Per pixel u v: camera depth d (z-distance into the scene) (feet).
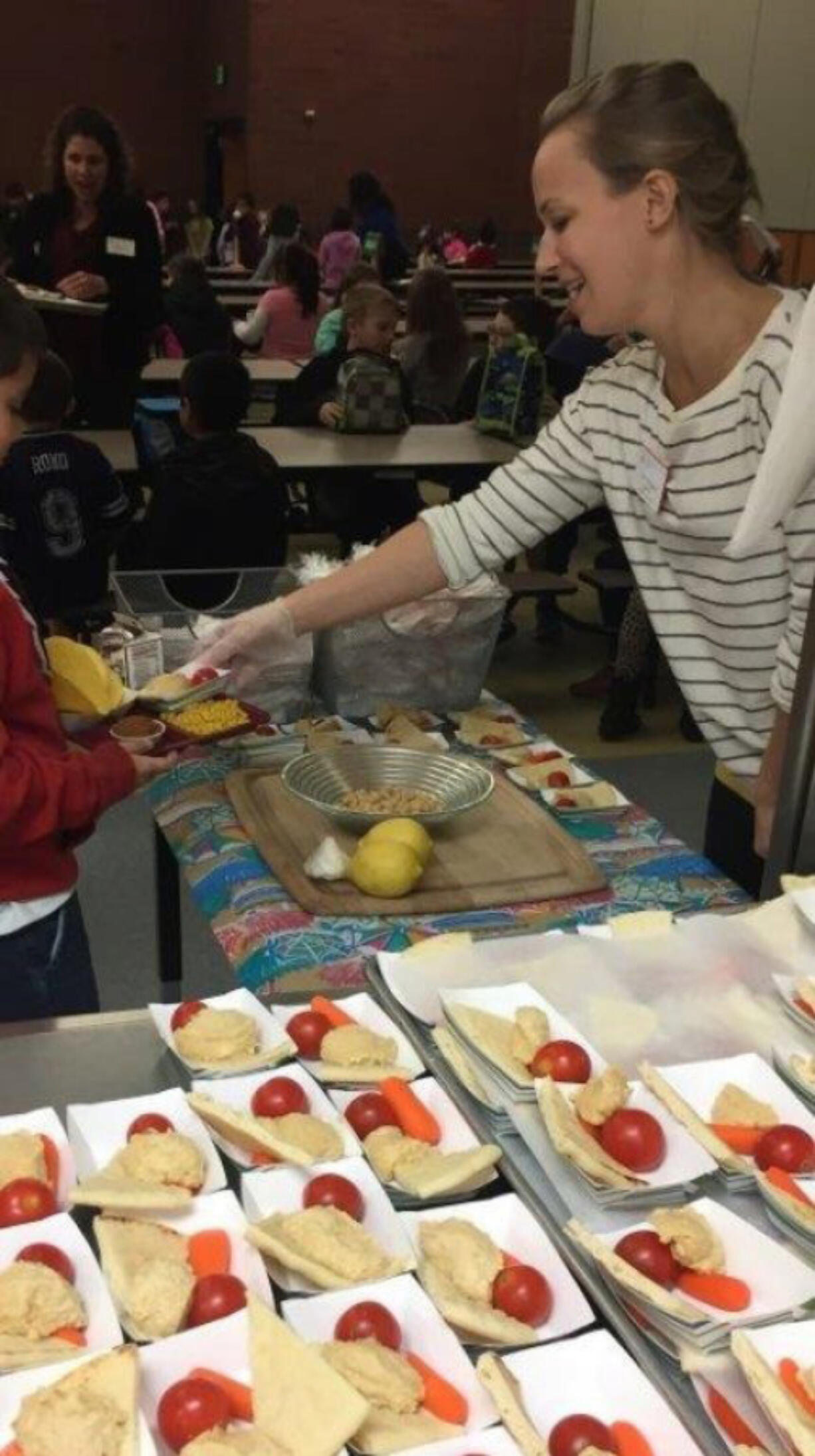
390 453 13.53
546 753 5.92
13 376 3.99
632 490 4.72
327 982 4.05
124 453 12.87
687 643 4.90
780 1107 3.00
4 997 4.61
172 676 5.14
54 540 10.24
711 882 4.85
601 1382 2.29
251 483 10.86
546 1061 3.03
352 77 41.83
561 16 42.34
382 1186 2.72
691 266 4.08
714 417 4.22
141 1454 2.07
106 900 8.87
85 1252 2.50
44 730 4.42
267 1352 2.24
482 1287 2.47
